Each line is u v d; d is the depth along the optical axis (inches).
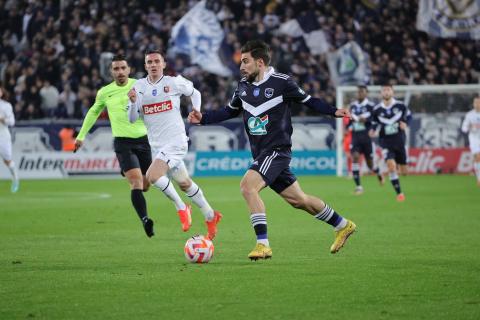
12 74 1782.7
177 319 369.7
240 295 424.2
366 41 1881.2
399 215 888.9
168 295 425.4
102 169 1691.7
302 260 549.6
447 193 1215.6
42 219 870.4
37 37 1827.0
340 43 1851.6
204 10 1820.9
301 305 398.9
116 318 373.1
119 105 733.3
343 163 1721.2
